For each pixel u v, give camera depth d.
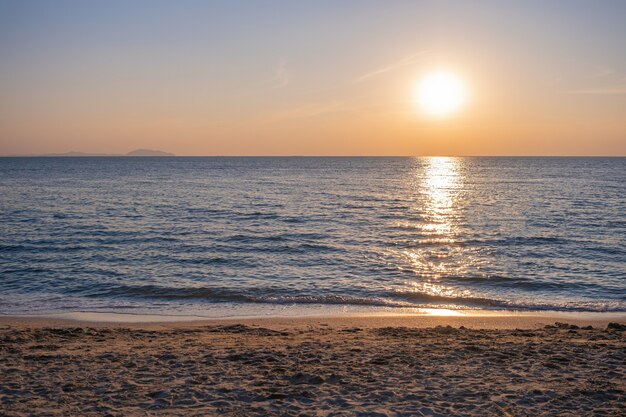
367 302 17.66
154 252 27.02
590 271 22.61
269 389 8.34
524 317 15.73
